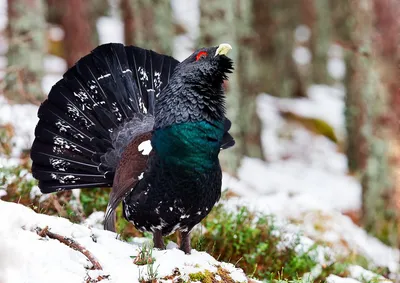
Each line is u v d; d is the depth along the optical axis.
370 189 17.28
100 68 9.84
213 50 8.34
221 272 7.77
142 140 8.66
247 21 22.00
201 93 8.28
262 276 10.46
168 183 8.23
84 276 7.00
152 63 10.10
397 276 12.84
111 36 33.44
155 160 8.27
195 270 7.46
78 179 9.59
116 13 36.53
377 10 16.88
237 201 13.07
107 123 9.66
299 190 22.75
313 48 39.28
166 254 7.73
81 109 9.67
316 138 30.02
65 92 9.68
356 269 11.56
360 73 17.78
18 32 17.30
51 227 7.70
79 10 25.38
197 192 8.27
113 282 7.02
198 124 8.22
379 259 14.05
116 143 9.55
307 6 39.00
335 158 28.61
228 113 18.20
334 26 36.78
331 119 32.22
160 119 8.38
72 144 9.62
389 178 17.06
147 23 19.62
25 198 10.52
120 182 8.54
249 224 11.45
